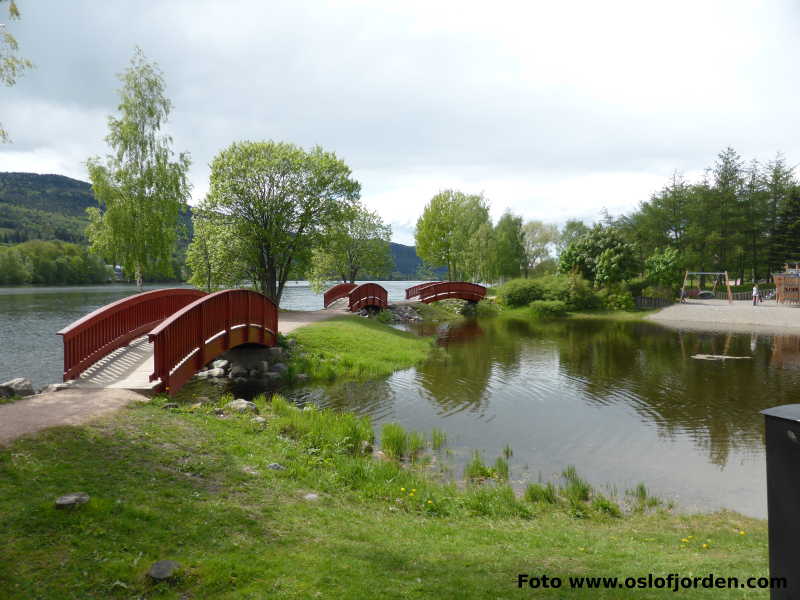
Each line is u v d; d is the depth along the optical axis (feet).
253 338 56.39
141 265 103.65
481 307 160.56
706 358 74.33
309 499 21.67
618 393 52.75
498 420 42.73
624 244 167.12
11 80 35.24
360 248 160.56
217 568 14.01
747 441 37.52
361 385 55.06
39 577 13.09
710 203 201.16
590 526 23.20
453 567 15.64
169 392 35.99
